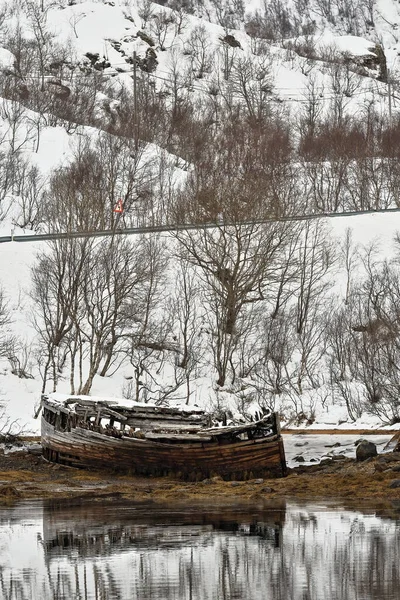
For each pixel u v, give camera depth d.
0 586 17.86
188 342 73.12
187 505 28.17
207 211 76.94
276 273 81.06
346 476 33.09
